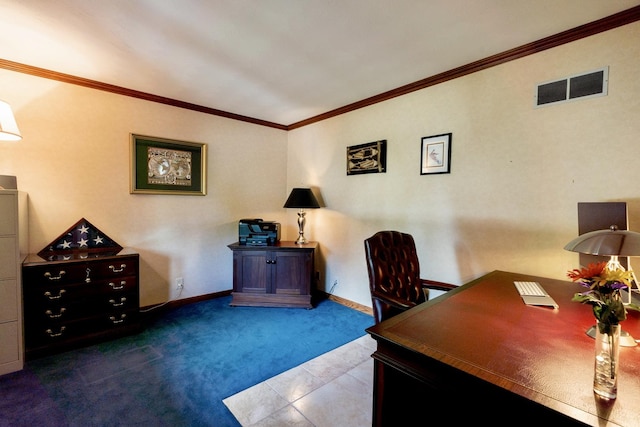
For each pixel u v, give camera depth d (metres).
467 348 0.99
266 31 1.93
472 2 1.63
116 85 2.84
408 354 1.00
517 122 2.13
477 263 2.35
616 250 1.20
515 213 2.15
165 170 3.20
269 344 2.46
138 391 1.83
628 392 0.77
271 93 3.01
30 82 2.48
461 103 2.43
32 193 2.52
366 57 2.26
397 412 1.05
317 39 2.02
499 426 0.82
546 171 2.01
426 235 2.67
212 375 2.01
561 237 1.95
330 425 1.58
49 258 2.37
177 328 2.75
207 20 1.81
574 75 1.89
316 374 2.04
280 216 4.20
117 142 2.91
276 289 3.34
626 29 1.71
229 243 3.73
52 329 2.24
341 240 3.48
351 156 3.32
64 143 2.65
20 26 1.88
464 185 2.42
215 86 2.84
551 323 1.21
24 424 1.55
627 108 1.72
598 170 1.82
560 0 1.60
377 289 1.83
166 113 3.20
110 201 2.89
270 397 1.79
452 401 0.91
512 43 2.05
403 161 2.84
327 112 3.59
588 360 0.92
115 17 1.78
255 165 3.92
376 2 1.64
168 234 3.27
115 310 2.51
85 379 1.94
